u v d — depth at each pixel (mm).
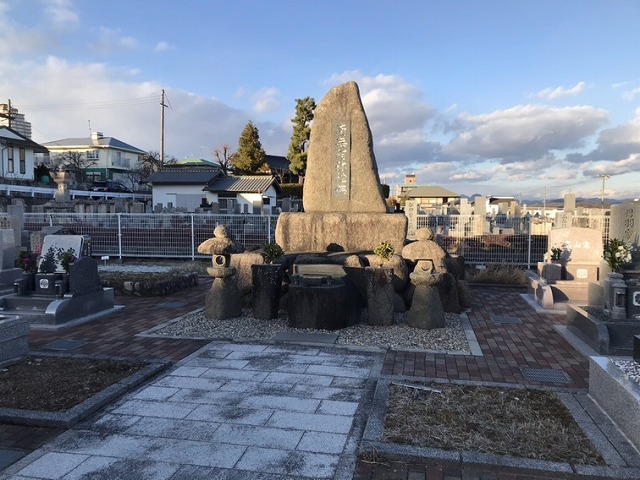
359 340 6605
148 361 5477
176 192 37375
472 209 25672
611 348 5949
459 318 8125
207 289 11438
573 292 9266
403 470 3289
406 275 8555
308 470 3281
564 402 4371
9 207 16375
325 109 9680
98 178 51938
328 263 8305
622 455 3398
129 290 10367
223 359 5738
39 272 8000
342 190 9633
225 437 3754
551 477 3191
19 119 60656
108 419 4086
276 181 39438
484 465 3279
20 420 3988
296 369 5375
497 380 5094
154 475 3217
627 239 7055
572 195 17812
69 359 5578
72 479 3178
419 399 4430
